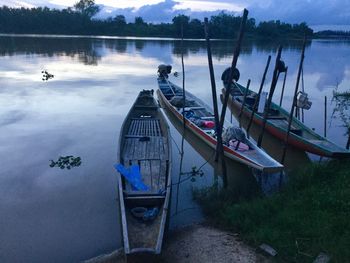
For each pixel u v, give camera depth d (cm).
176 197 1086
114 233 881
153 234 777
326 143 1398
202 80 3192
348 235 764
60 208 984
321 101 2419
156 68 3828
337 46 9619
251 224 871
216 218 938
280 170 1147
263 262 745
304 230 806
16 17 9525
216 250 794
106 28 10556
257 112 1858
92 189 1095
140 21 11412
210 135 1472
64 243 840
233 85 2461
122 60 4472
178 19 7419
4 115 1811
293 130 1539
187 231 881
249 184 1193
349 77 3462
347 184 991
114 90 2559
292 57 5588
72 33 10219
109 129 1669
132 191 912
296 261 726
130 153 1227
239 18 10575
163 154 1227
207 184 1191
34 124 1695
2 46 5625
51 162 1274
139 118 1686
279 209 919
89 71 3412
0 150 1359
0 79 2750
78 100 2208
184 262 761
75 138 1531
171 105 1981
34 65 3638
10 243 833
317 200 916
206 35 1025
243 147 1319
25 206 988
